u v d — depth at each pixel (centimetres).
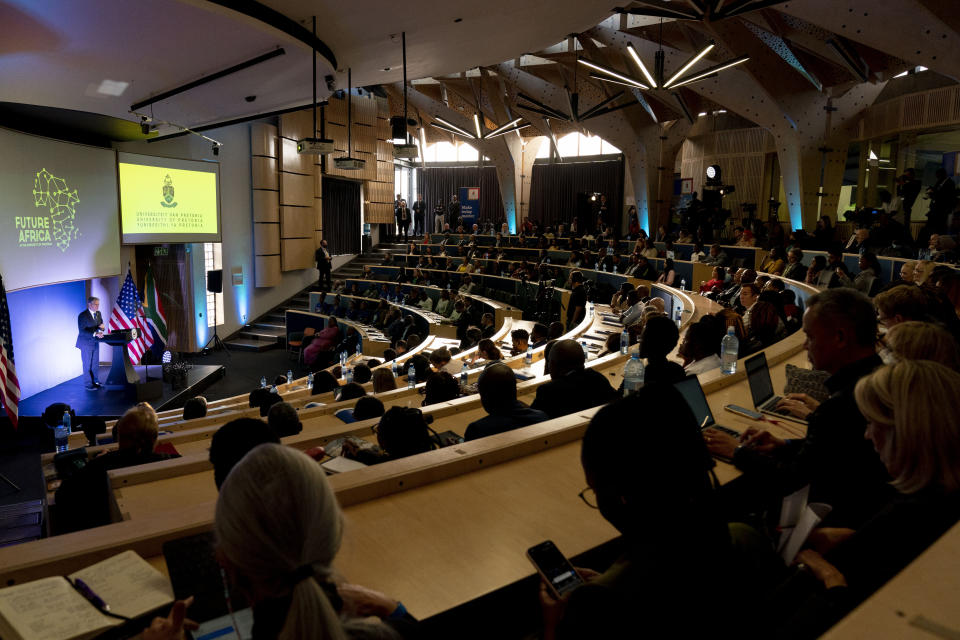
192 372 1361
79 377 1291
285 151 1894
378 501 203
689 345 385
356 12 682
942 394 129
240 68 764
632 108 1967
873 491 166
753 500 192
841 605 116
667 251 1488
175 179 1404
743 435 217
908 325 195
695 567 88
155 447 361
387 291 1936
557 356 357
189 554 139
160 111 993
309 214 2036
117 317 1206
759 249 1299
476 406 410
